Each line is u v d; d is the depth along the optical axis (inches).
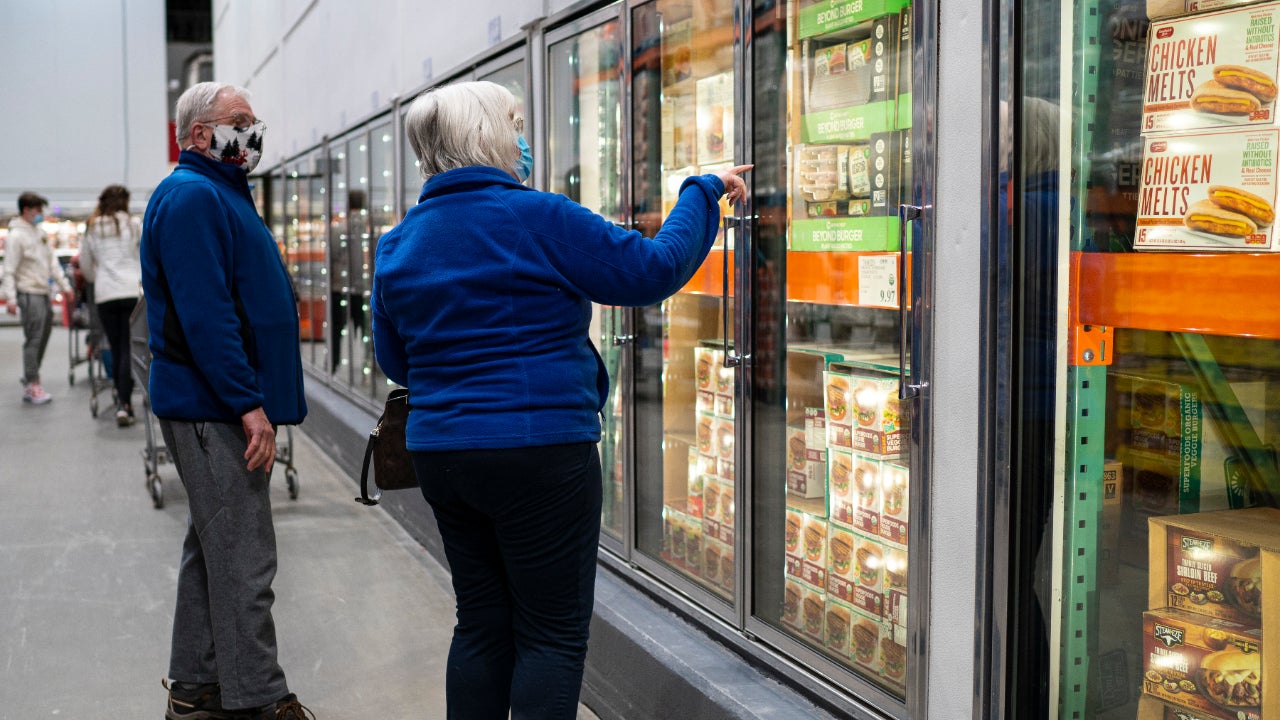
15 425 365.1
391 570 196.1
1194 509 78.4
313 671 147.3
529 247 82.6
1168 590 75.2
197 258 112.3
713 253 126.8
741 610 117.4
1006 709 79.9
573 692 87.2
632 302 83.5
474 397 82.5
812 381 111.0
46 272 419.5
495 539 91.0
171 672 122.8
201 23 894.4
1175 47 69.9
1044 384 77.1
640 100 138.6
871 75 97.1
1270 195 64.2
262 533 119.4
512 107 89.2
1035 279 76.9
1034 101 76.0
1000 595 79.4
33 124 864.3
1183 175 69.2
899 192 93.5
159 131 892.0
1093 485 77.6
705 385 131.3
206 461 116.4
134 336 213.2
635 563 145.7
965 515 82.9
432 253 84.3
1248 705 70.2
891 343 102.9
